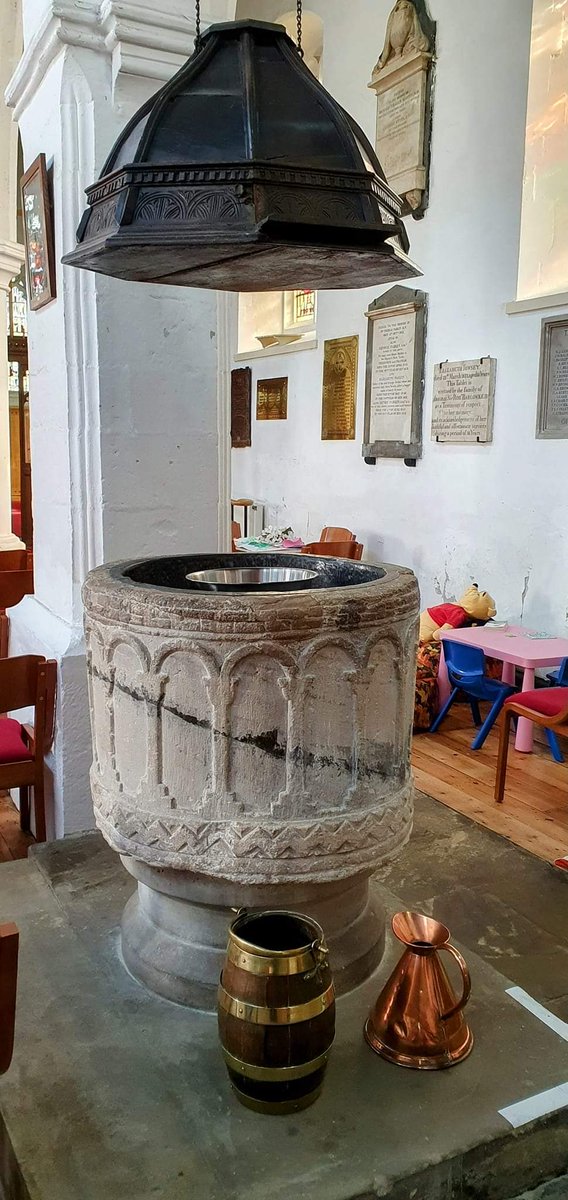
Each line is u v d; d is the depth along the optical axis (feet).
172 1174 3.98
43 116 8.29
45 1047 4.86
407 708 5.32
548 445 15.85
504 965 5.92
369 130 20.98
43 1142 4.17
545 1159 4.40
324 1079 4.59
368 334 20.81
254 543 21.12
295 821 4.82
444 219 18.13
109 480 8.30
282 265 5.14
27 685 8.23
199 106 4.68
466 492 18.07
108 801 5.17
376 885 6.88
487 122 16.87
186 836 4.82
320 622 4.64
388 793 5.20
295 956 4.26
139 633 4.76
